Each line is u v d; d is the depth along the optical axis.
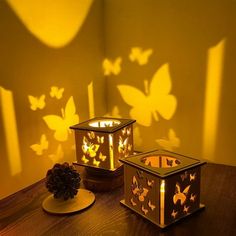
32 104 0.58
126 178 0.49
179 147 0.72
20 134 0.56
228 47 0.62
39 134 0.60
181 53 0.67
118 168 0.57
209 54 0.64
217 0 0.61
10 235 0.44
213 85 0.65
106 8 0.75
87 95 0.73
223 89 0.65
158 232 0.44
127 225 0.45
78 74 0.69
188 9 0.65
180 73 0.68
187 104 0.69
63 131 0.66
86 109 0.73
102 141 0.55
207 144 0.69
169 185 0.43
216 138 0.68
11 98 0.54
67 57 0.65
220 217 0.47
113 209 0.50
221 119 0.66
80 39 0.68
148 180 0.44
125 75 0.76
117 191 0.56
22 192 0.57
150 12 0.69
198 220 0.46
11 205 0.52
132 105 0.76
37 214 0.49
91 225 0.46
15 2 0.53
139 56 0.73
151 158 0.51
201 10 0.63
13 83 0.54
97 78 0.76
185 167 0.44
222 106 0.65
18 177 0.57
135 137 0.77
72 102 0.68
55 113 0.64
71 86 0.67
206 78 0.66
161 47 0.69
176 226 0.45
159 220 0.44
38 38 0.58
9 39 0.52
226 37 0.62
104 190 0.56
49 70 0.61
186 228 0.44
